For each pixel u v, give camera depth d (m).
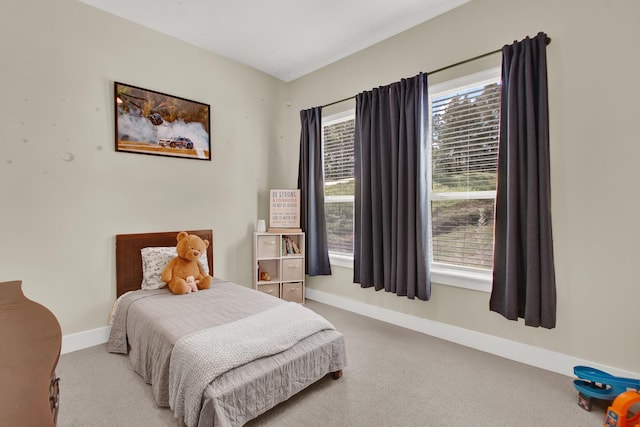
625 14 1.81
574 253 1.99
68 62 2.34
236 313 2.04
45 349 0.86
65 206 2.34
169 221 2.91
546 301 1.99
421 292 2.54
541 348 2.13
